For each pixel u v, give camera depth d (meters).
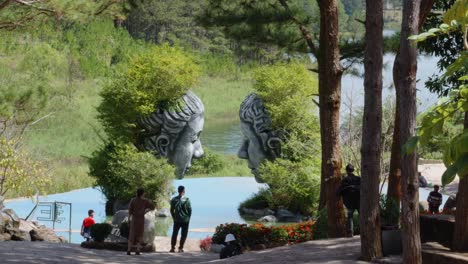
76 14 20.98
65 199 37.12
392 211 14.92
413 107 10.26
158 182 34.34
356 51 21.34
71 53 80.06
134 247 18.94
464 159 3.77
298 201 33.69
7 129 29.00
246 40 21.91
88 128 59.22
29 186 27.16
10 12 21.48
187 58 39.94
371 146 12.46
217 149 60.31
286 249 14.60
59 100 62.12
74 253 17.41
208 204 36.06
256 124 37.97
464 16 4.27
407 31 10.20
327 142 17.53
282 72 37.97
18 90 21.56
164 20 107.50
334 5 17.61
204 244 21.83
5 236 20.41
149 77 38.12
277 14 20.58
